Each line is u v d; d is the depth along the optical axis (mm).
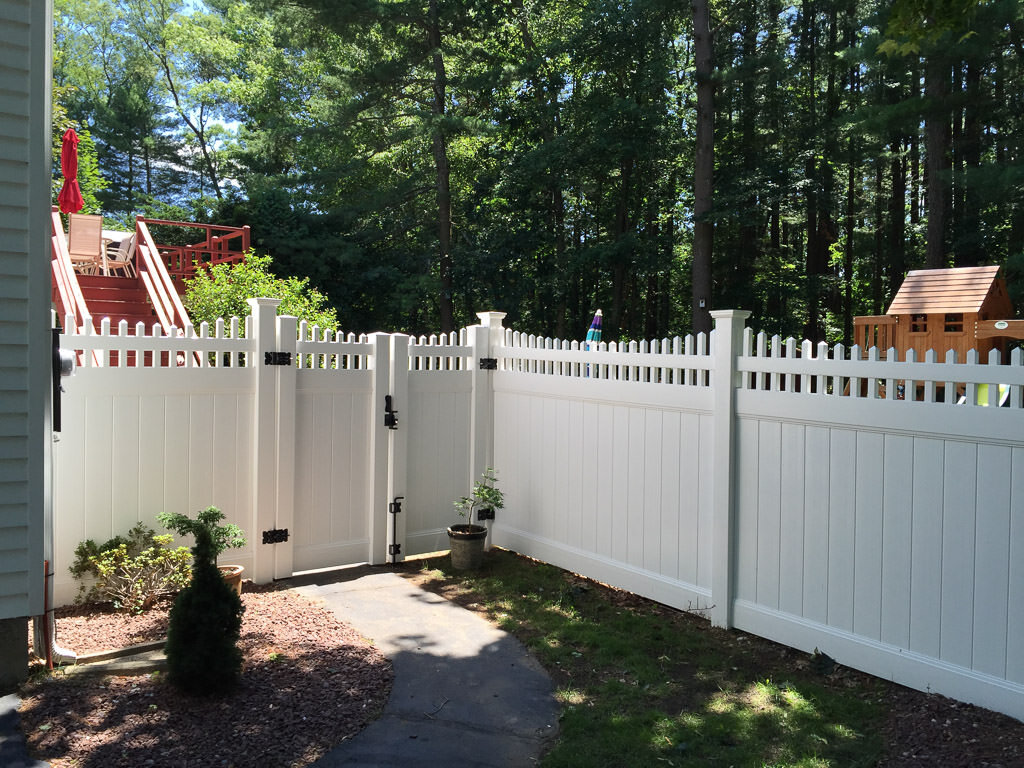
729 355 5332
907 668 4344
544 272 23656
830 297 25188
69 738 3527
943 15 5449
